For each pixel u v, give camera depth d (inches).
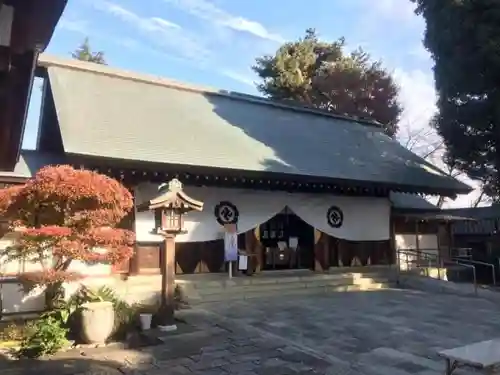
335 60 1125.1
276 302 396.8
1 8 76.5
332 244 568.4
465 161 627.8
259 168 439.8
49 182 237.8
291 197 516.1
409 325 309.9
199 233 449.1
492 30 477.7
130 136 415.8
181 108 543.2
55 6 76.8
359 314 346.3
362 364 222.8
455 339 272.2
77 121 406.3
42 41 86.4
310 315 340.2
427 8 553.0
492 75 500.4
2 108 114.7
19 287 309.1
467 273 676.1
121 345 245.6
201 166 402.9
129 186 409.1
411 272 560.1
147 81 574.2
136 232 410.0
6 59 90.0
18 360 218.8
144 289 379.9
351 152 591.5
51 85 461.4
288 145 540.4
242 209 479.5
